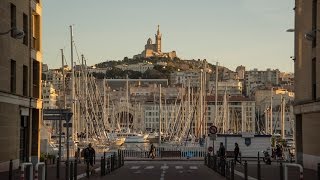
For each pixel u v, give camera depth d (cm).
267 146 5994
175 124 13512
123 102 18488
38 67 4694
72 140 6788
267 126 14088
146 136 12838
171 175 3594
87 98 10762
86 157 3712
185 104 14038
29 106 4356
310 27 4225
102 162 3538
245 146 5988
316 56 4031
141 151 6594
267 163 5006
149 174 3697
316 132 4012
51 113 3328
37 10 4653
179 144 8944
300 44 4581
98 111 11638
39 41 4725
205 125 10862
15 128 3991
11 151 3884
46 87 14600
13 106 3947
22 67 4216
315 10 4159
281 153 5516
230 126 15350
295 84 4784
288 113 16950
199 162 5547
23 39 4294
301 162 4672
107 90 17825
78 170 4012
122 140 10781
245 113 17275
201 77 10481
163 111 17712
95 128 10631
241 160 5216
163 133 15338
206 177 3419
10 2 3888
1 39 3688
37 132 4616
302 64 4506
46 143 5394
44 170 2367
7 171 3666
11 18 4009
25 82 4344
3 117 3712
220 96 16775
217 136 6006
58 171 2958
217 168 3903
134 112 18212
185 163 5341
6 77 3806
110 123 15750
